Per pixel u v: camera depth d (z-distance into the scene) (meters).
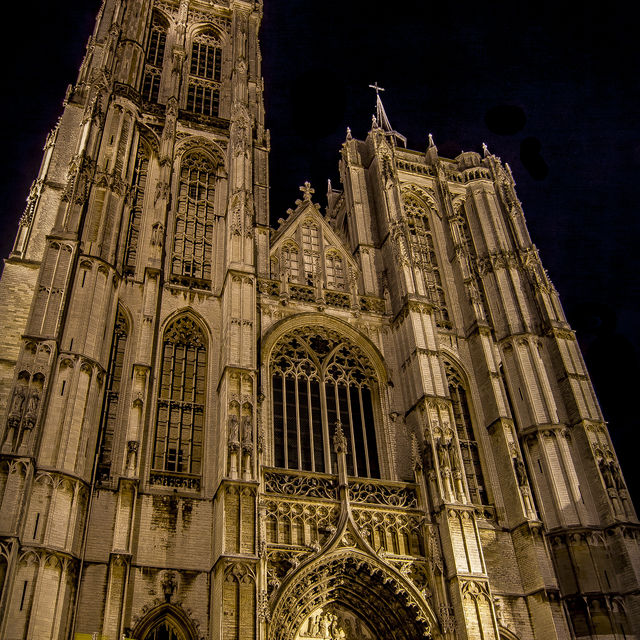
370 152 64.69
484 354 51.72
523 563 43.12
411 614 38.06
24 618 29.52
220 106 62.28
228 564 34.59
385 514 41.09
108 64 54.25
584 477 47.09
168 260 48.66
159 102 58.94
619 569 42.81
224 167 55.97
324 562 37.59
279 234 55.09
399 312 51.19
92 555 34.34
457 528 40.53
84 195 44.06
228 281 46.31
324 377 47.62
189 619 34.94
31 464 32.66
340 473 41.16
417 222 62.06
